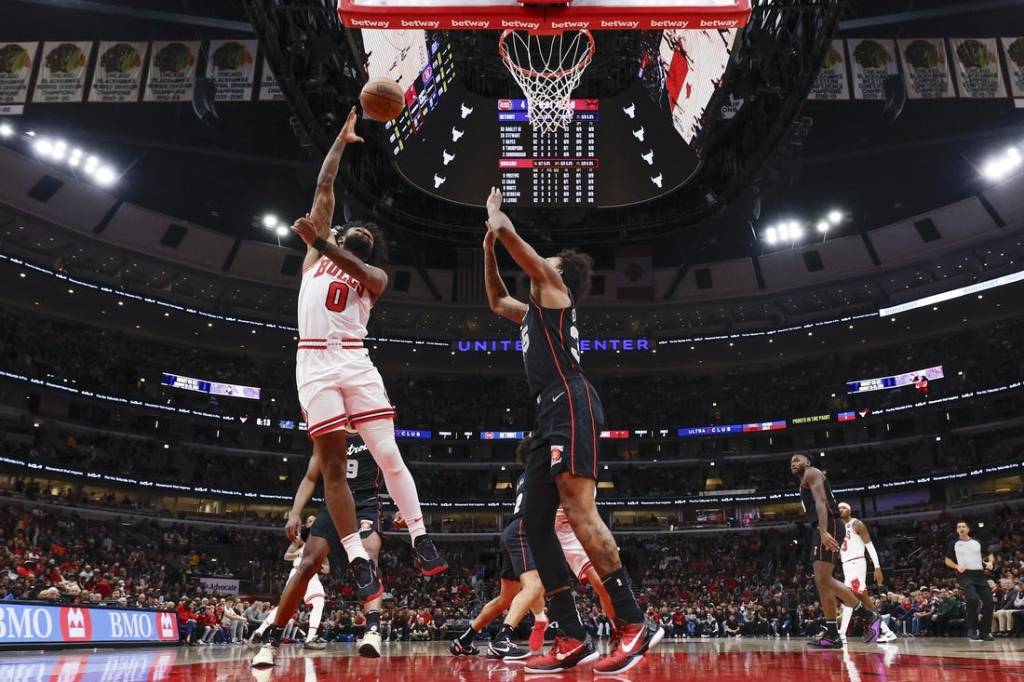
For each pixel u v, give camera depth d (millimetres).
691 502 44094
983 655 5973
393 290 43688
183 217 42000
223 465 43156
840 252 42094
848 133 36469
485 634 24297
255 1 19594
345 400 4172
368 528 6508
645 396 49031
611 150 23516
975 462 40219
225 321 41594
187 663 6398
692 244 39281
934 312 41125
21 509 33156
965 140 32875
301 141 25062
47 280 36344
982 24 32094
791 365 48438
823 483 7805
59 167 35938
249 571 37219
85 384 38094
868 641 10562
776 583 35375
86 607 12484
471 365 48000
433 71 22062
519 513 6578
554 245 33656
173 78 25172
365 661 6164
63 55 25062
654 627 3727
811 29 20953
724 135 27938
